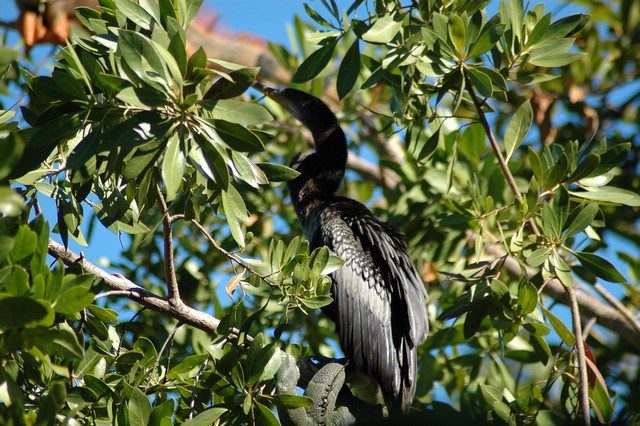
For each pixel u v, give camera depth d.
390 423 5.19
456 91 9.02
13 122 7.57
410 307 9.97
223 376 7.86
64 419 6.68
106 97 7.23
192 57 6.68
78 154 6.82
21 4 12.03
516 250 8.86
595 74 14.12
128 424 6.95
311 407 7.79
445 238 12.45
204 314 8.49
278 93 12.80
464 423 5.29
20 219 7.84
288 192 13.31
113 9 7.86
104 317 7.90
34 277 5.78
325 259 8.02
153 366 8.07
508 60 9.08
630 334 11.37
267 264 8.16
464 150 12.51
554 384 9.48
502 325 8.83
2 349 5.63
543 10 9.66
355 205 11.32
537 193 8.78
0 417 5.59
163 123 6.79
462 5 8.84
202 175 8.05
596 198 8.72
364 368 9.91
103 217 8.31
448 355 12.23
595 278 10.74
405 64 8.67
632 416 7.38
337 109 15.12
